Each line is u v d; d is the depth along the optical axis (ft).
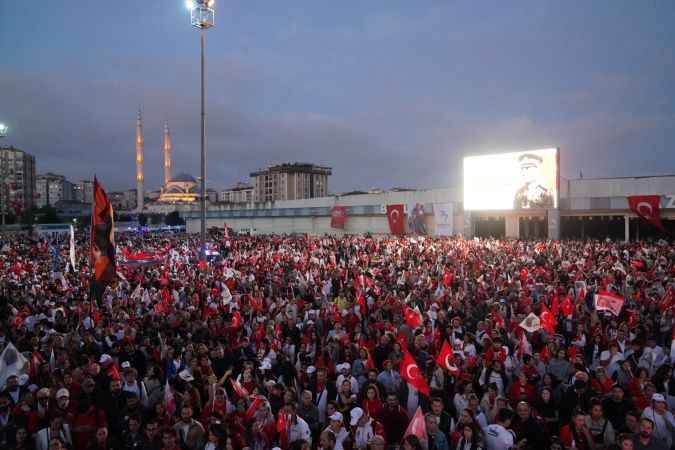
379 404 26.73
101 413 25.35
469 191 154.20
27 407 25.16
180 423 24.34
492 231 165.78
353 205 215.10
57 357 34.22
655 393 26.40
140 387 30.22
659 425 24.03
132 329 38.83
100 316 44.34
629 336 38.29
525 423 24.08
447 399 28.19
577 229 149.89
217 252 112.78
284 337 41.27
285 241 146.82
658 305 46.09
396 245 119.34
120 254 102.17
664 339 40.34
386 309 47.06
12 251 118.73
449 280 61.00
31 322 43.75
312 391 29.78
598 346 36.04
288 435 24.23
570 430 23.77
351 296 55.21
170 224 342.64
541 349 36.65
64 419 24.77
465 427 23.02
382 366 34.06
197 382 29.78
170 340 37.24
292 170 557.33
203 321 44.34
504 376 30.09
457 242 121.90
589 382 28.25
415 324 41.06
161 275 69.87
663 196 130.11
